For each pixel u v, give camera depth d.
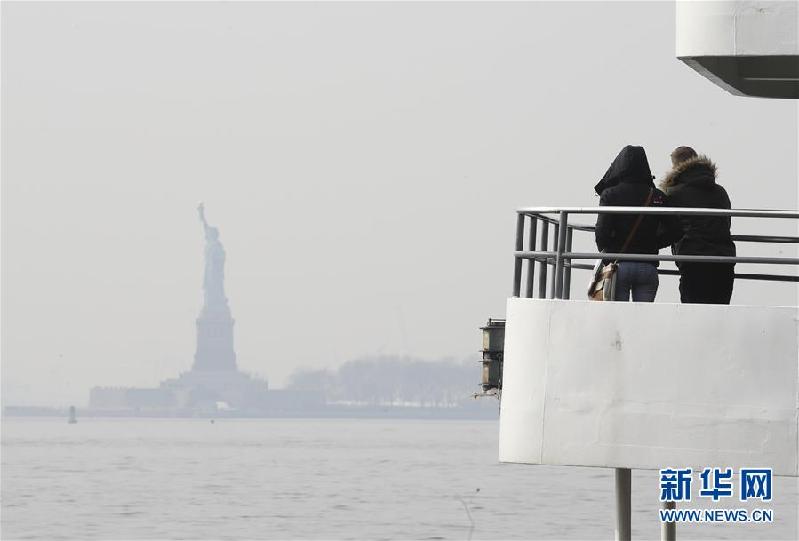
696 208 30.38
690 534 155.88
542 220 33.62
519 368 30.05
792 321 28.64
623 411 29.25
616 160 31.25
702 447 28.89
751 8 30.03
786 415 28.59
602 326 29.44
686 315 29.05
